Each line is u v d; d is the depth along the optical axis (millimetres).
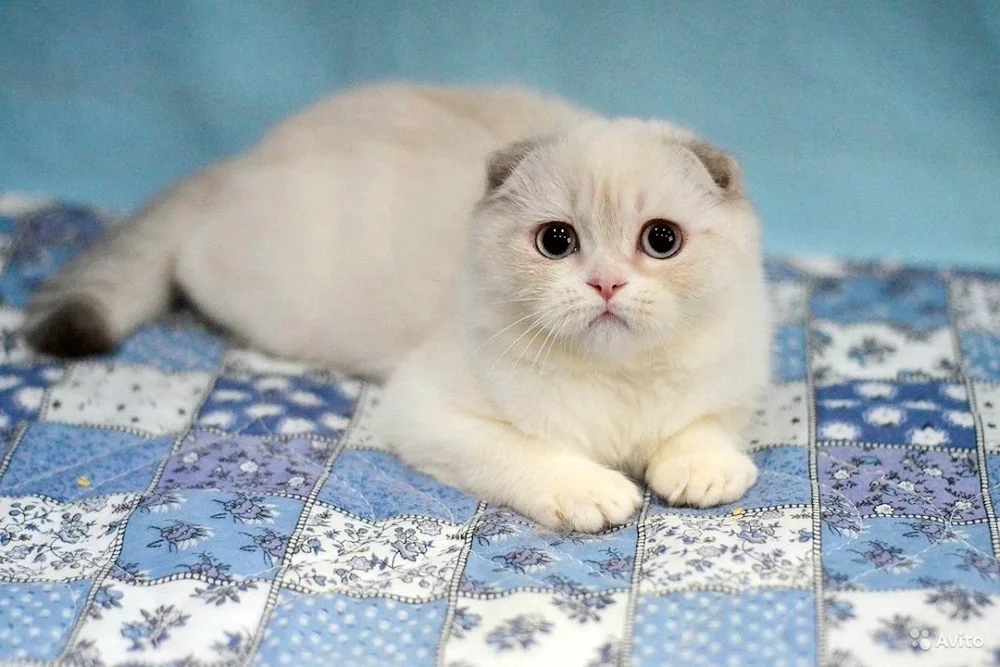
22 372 906
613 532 781
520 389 811
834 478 806
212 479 813
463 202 901
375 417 875
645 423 819
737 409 833
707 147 808
